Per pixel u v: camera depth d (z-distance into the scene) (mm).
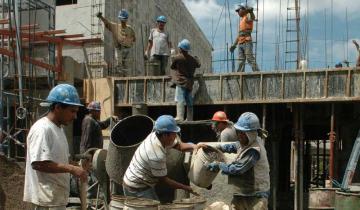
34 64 12359
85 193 4613
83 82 13734
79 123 15227
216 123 7934
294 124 12258
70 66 13727
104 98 13445
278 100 11844
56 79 13297
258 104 12453
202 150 6086
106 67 15047
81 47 15312
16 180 7664
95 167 7711
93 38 15000
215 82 12422
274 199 12594
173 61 11258
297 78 11750
